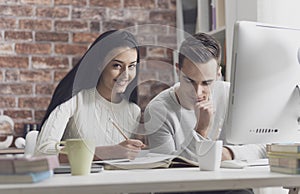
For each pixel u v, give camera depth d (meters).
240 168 1.46
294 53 1.56
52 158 1.15
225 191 1.61
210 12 3.35
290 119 1.59
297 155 1.21
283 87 1.55
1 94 3.58
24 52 3.64
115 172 1.35
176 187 1.10
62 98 1.85
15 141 3.34
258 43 1.51
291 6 2.46
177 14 3.79
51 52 3.68
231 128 1.55
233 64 1.51
